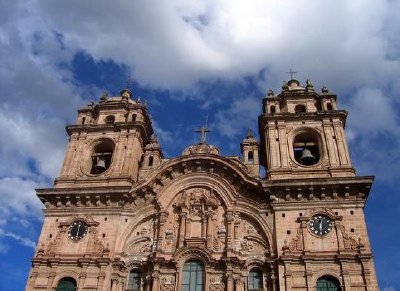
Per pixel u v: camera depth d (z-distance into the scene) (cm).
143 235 4116
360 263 3675
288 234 3900
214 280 3781
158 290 3772
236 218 4103
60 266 3972
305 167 4312
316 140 4603
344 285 3581
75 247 4066
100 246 4031
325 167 4288
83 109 5153
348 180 4019
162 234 4059
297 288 3619
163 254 3956
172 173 4381
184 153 4541
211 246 3956
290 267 3725
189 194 4278
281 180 4100
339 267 3684
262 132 4859
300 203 4041
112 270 3916
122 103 5131
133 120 4981
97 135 4859
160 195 4275
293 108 4881
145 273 3912
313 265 3712
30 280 3922
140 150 4869
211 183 4303
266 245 3934
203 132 4703
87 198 4288
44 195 4322
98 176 4516
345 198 4012
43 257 4022
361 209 3947
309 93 4934
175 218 4178
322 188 4038
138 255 4022
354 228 3859
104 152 4866
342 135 4497
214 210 4166
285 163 4356
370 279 3575
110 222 4172
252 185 4166
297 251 3794
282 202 4066
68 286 3891
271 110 4856
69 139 4878
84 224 4181
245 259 3884
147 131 5122
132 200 4278
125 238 4100
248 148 4528
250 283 3794
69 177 4538
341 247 3766
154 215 4219
